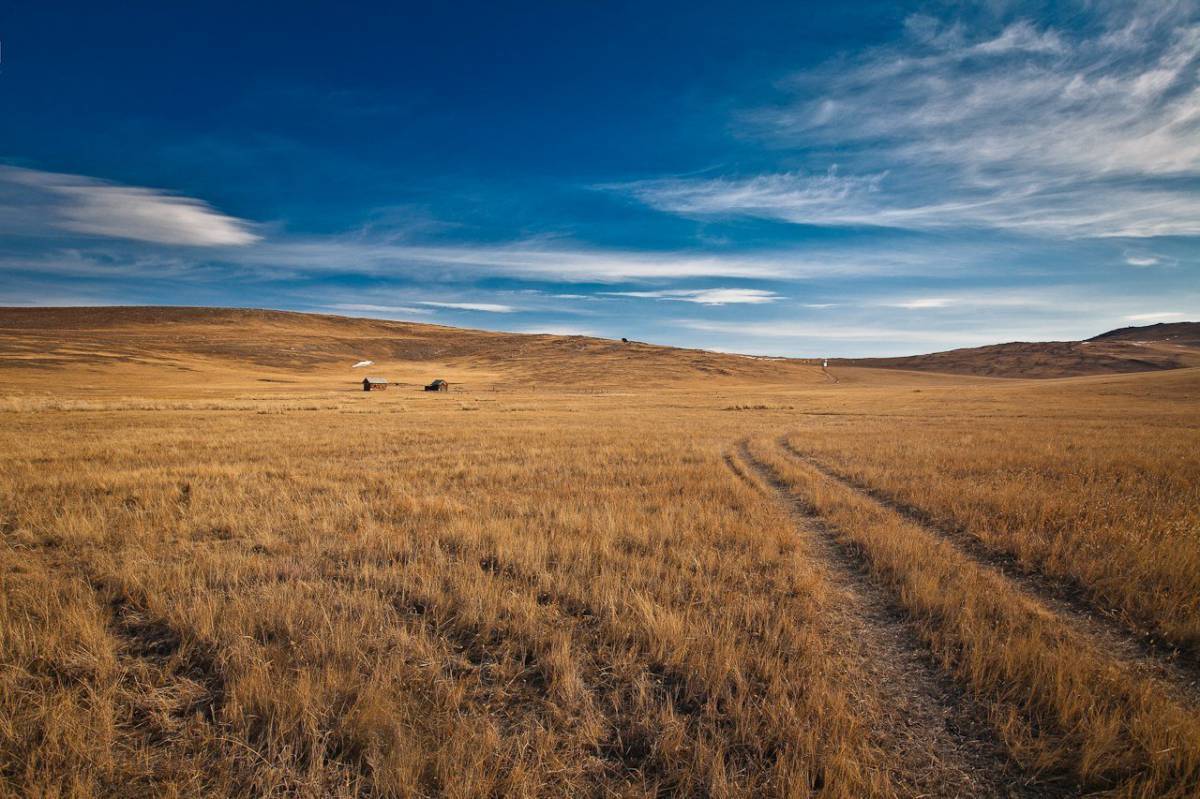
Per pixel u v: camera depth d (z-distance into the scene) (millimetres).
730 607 5312
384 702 3686
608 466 14375
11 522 8211
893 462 14734
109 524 7938
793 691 3967
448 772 3166
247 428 24203
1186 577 5723
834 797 3027
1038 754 3393
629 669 4266
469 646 4734
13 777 3143
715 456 16453
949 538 8125
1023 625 5027
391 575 6086
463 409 42656
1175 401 44250
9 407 32969
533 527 8062
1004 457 14812
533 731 3609
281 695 3693
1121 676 4047
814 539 8273
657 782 3199
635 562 6539
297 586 5750
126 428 23016
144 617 5117
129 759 3357
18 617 4828
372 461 14953
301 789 3117
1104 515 8312
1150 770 3203
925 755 3447
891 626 5270
